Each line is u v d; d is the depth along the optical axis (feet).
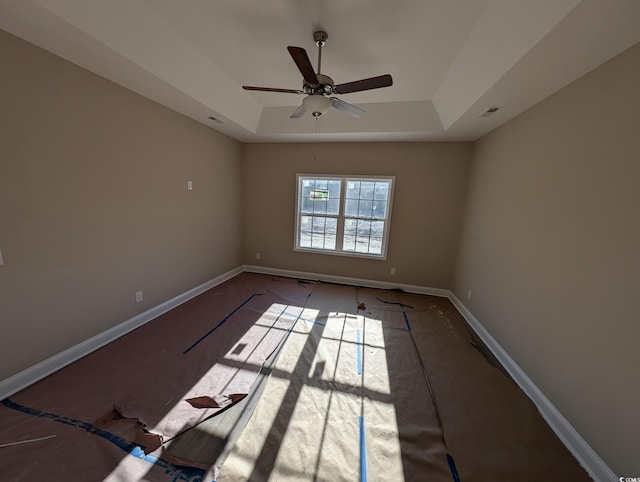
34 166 5.99
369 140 12.80
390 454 4.99
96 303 7.72
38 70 5.85
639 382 4.16
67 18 4.90
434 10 5.53
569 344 5.64
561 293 5.96
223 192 13.35
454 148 12.29
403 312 11.34
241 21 6.09
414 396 6.54
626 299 4.45
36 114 5.91
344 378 7.06
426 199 12.93
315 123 11.54
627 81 4.65
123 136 7.97
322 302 11.97
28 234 6.03
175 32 6.50
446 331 9.85
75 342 7.25
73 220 6.90
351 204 14.10
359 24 6.07
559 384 5.83
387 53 7.16
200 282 12.32
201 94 8.71
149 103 8.72
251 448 4.98
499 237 8.92
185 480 4.37
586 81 5.57
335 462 4.79
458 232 12.79
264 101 10.78
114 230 8.02
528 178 7.49
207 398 6.14
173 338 8.54
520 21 4.85
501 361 8.15
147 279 9.40
